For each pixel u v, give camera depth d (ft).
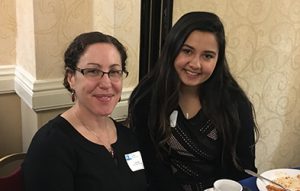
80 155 3.55
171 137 4.95
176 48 4.65
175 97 4.89
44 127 3.67
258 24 7.16
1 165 4.24
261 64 7.48
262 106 7.82
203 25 4.51
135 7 6.10
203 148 4.97
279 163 8.66
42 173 3.39
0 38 6.44
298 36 7.78
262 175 4.59
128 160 3.94
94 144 3.68
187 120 4.93
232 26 6.89
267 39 7.38
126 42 6.19
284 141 8.54
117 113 6.31
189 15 4.64
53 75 5.94
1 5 6.28
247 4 6.93
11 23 6.44
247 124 5.17
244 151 5.19
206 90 4.99
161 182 4.96
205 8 6.57
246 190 4.03
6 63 6.63
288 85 8.07
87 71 3.50
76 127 3.69
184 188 4.99
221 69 4.94
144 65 6.39
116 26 6.02
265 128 8.05
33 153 3.47
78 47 3.55
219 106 5.00
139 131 5.10
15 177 3.85
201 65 4.62
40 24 5.62
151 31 6.21
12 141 7.14
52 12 5.65
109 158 3.73
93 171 3.57
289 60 7.86
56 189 3.39
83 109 3.74
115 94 3.66
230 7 6.79
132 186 3.82
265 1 7.08
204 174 5.03
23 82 6.20
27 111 6.59
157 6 6.09
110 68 3.54
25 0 5.82
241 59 7.18
